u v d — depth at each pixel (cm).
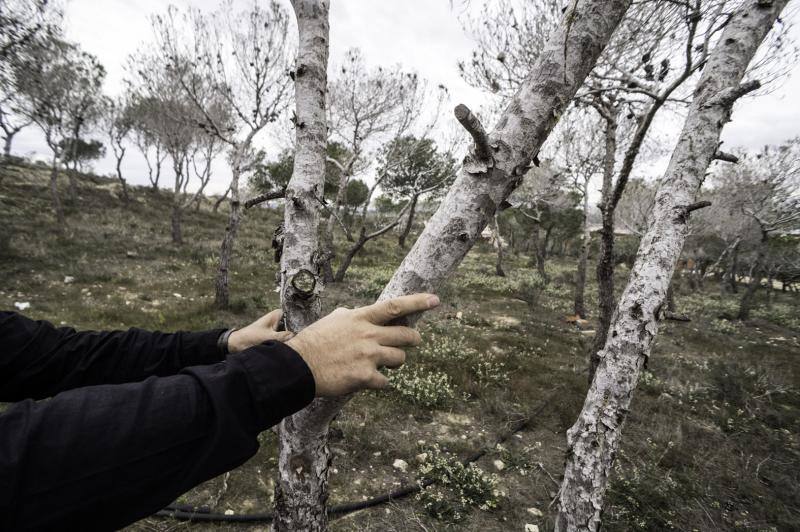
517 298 1412
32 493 44
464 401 530
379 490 339
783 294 2305
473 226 83
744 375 695
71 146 1977
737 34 209
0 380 91
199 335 114
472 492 338
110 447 47
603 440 215
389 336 63
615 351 218
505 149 81
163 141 1780
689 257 2145
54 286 827
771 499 362
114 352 103
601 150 1148
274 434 384
